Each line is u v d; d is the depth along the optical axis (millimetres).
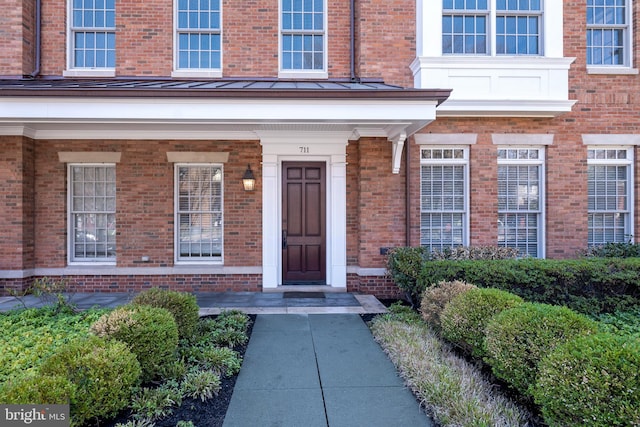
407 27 8000
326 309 6605
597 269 6113
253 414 3291
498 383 3848
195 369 3934
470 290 4605
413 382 3719
